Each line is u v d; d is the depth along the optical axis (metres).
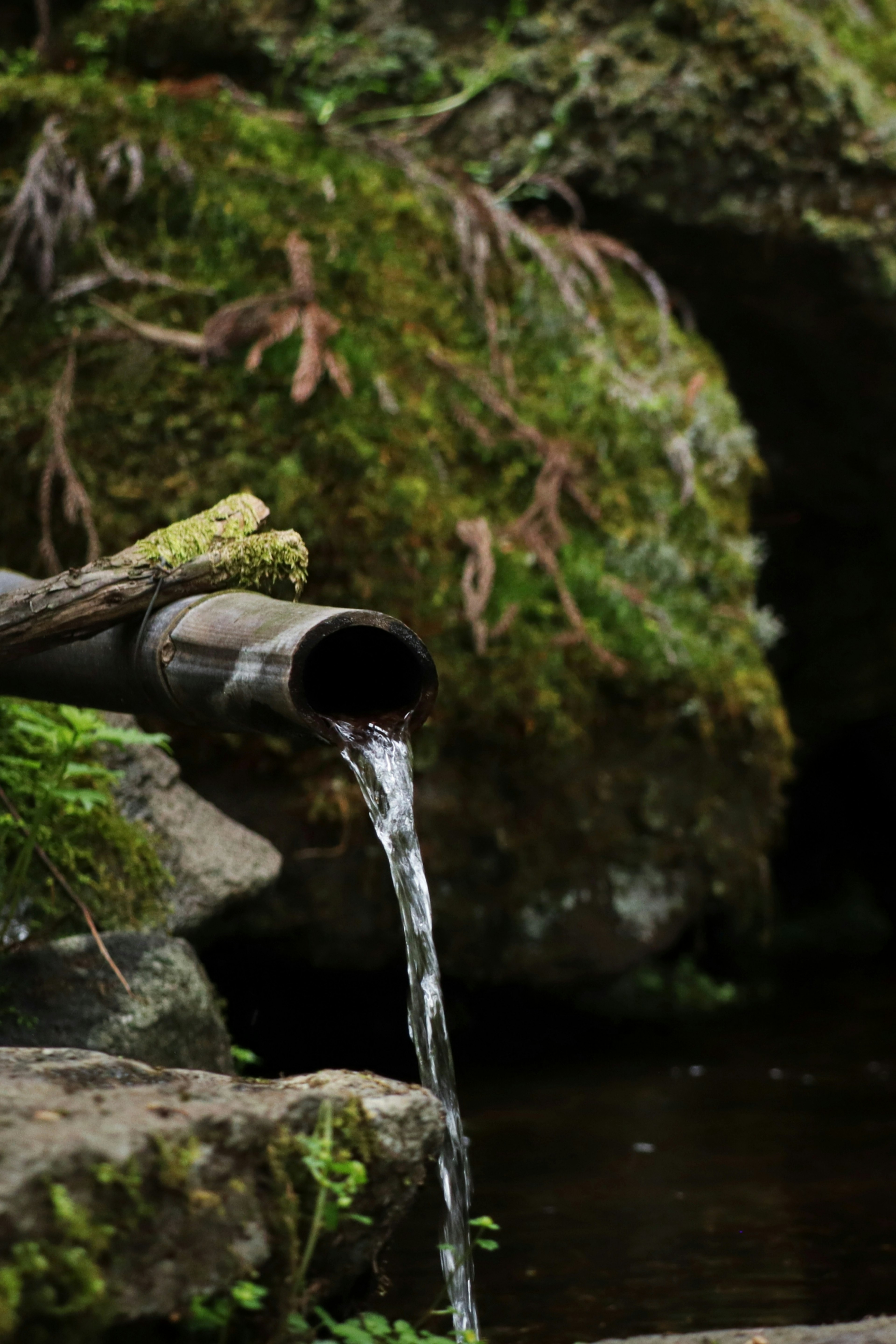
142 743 4.43
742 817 6.97
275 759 5.99
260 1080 2.50
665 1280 3.64
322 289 6.31
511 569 6.32
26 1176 1.87
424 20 7.47
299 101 7.30
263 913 6.04
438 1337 2.39
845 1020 7.49
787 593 10.22
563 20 7.49
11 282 6.19
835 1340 2.70
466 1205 3.08
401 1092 2.40
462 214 6.73
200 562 2.93
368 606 6.04
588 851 6.56
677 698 6.60
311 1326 2.17
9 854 4.35
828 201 7.59
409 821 2.84
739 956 9.56
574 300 6.76
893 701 10.15
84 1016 3.87
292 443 6.08
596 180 7.46
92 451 6.00
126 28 7.12
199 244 6.31
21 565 5.94
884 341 8.16
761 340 8.46
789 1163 4.73
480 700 6.16
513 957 6.53
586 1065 6.46
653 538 6.75
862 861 11.30
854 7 8.34
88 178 6.28
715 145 7.42
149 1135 2.01
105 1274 1.92
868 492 9.41
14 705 4.43
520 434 6.51
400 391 6.34
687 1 7.39
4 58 6.95
